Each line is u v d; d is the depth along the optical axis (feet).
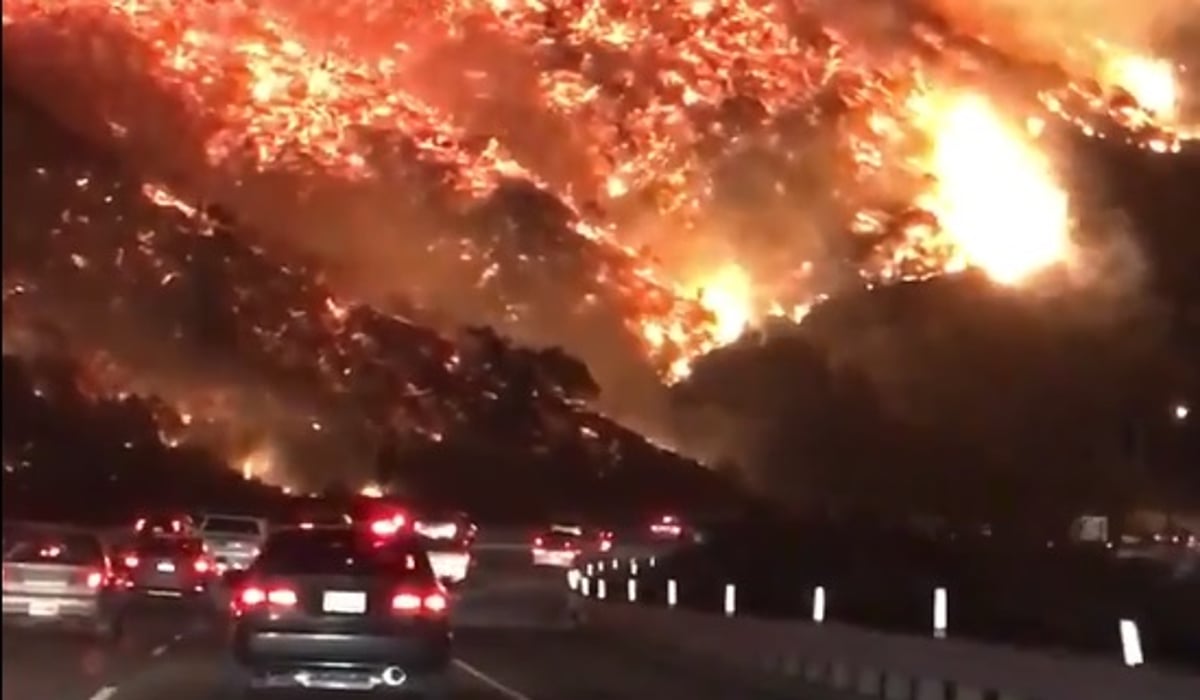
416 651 73.77
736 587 164.04
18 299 574.15
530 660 108.06
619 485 547.08
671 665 105.70
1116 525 204.44
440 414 613.52
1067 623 127.44
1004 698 75.51
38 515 367.86
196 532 182.50
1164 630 119.14
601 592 155.43
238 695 79.36
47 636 113.29
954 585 153.07
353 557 75.41
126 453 444.55
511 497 548.72
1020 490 214.90
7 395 453.58
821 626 95.61
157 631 121.19
